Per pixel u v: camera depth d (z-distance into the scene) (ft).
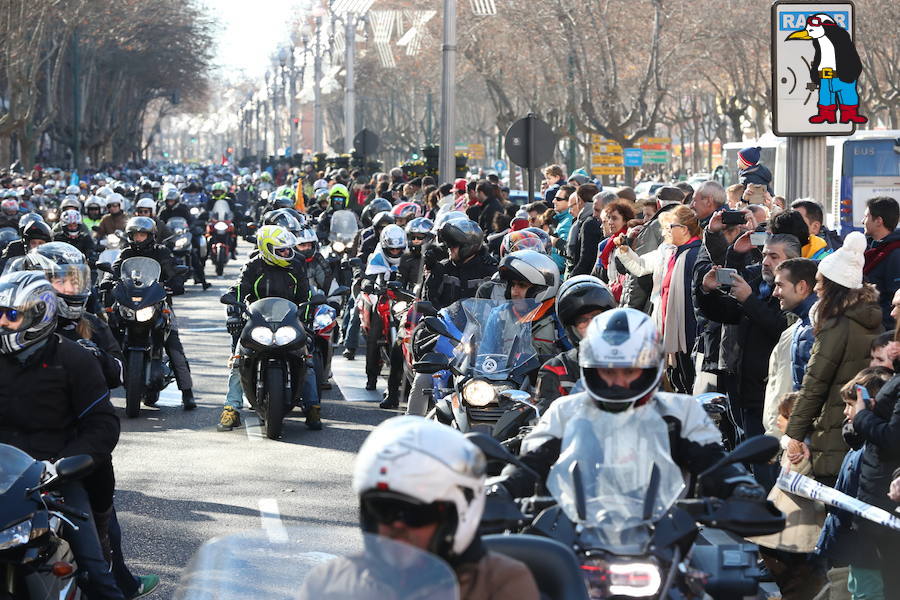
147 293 118.93
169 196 250.98
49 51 596.29
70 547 56.03
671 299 97.04
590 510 41.27
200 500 88.07
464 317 76.48
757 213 106.32
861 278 65.72
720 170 371.56
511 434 69.97
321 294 115.75
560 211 159.33
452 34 223.71
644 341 42.50
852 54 97.04
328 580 30.66
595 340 42.75
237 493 90.33
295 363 111.24
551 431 44.86
